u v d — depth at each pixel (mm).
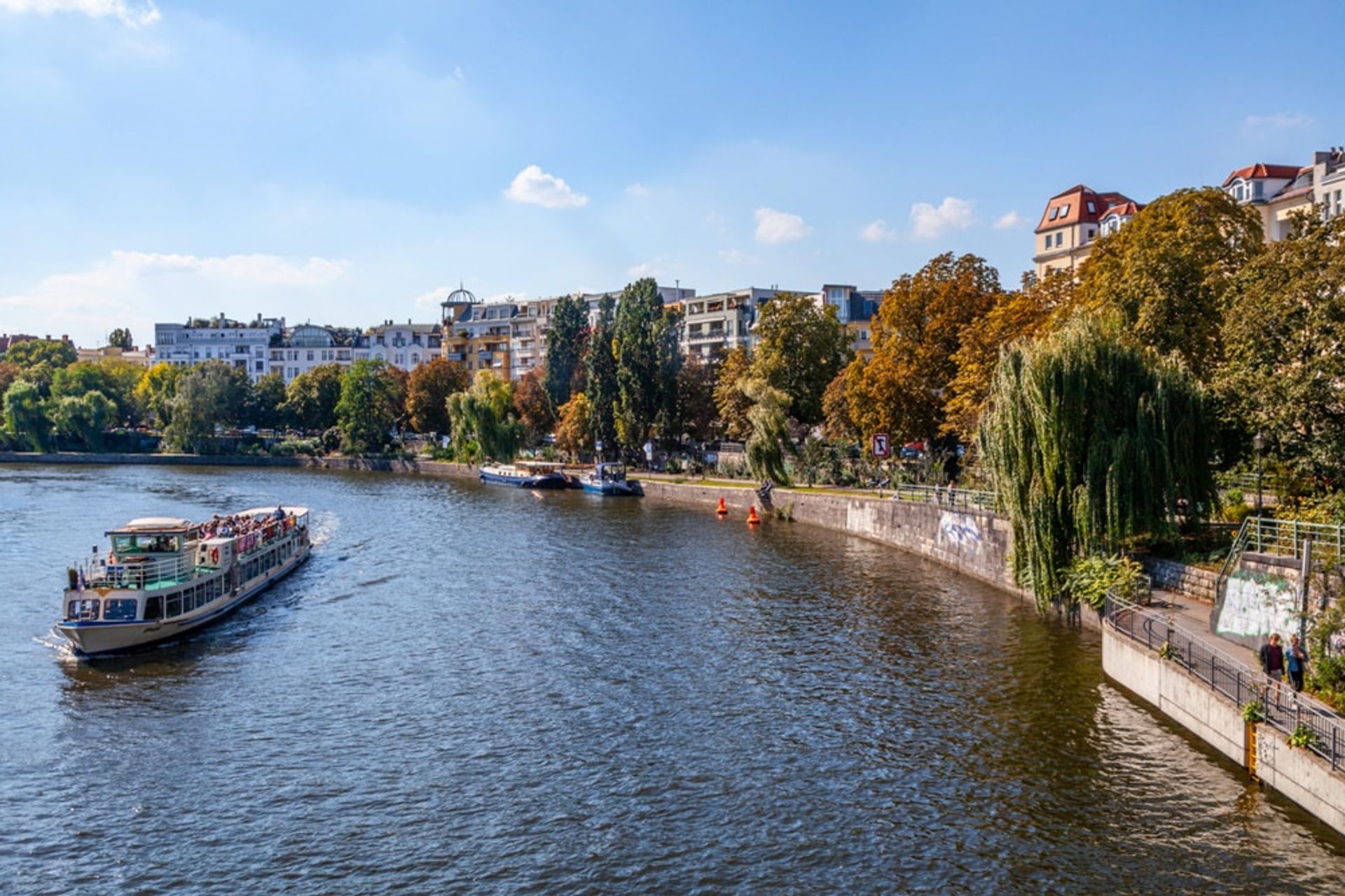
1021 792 26031
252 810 26031
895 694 34031
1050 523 41062
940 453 77000
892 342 76625
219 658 40062
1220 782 25828
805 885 21969
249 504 98812
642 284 125688
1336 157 82125
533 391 151625
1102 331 41906
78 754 29891
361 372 165000
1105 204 108375
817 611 46875
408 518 85938
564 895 21719
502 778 27766
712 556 64000
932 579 54938
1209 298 46875
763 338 107062
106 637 40250
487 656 39906
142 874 22875
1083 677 35031
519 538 73000
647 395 118188
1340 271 35688
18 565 61031
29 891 22203
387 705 34000
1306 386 35062
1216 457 41031
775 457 90188
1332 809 22312
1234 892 21156
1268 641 26766
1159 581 39469
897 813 25188
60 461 166875
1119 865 22406
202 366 186250
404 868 22969
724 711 32844
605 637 42594
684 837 24203
